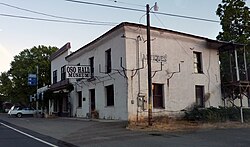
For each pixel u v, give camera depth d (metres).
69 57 32.19
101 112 24.72
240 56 27.84
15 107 47.19
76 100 30.33
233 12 27.67
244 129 16.94
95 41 25.61
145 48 22.31
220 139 12.96
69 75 25.69
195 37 25.00
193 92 24.41
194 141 12.43
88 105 27.38
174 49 23.84
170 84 23.22
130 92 21.22
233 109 23.19
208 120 20.98
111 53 23.52
